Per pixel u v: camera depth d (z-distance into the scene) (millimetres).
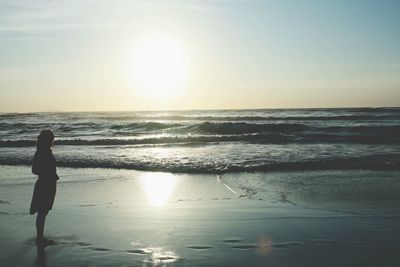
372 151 17891
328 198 9125
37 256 5449
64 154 18094
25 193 10094
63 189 10625
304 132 28984
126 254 5461
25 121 56344
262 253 5430
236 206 8430
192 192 10125
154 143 23656
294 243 5855
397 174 12305
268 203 8695
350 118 48375
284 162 14258
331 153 17344
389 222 6988
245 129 31734
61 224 7090
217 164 14430
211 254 5410
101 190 10477
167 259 5242
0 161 16422
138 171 13727
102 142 23156
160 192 10164
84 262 5191
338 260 5145
